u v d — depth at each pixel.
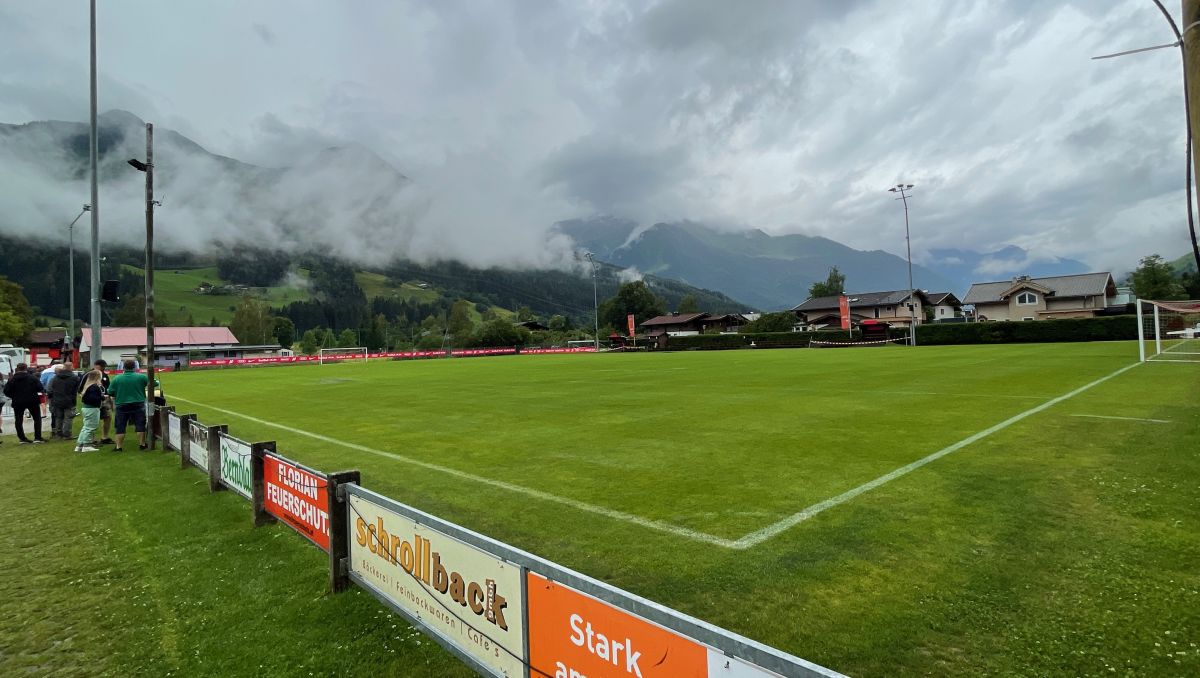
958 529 4.88
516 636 2.55
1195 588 3.72
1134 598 3.62
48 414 17.75
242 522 5.98
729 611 3.65
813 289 105.19
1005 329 46.19
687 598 3.84
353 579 4.16
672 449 8.60
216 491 7.21
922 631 3.34
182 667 3.43
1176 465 6.57
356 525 4.07
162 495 7.24
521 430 10.91
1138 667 2.94
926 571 4.11
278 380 30.00
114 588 4.57
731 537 4.91
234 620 3.95
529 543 4.96
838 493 6.02
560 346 80.56
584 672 2.18
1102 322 41.72
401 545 3.49
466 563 2.86
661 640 1.86
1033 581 3.90
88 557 5.23
